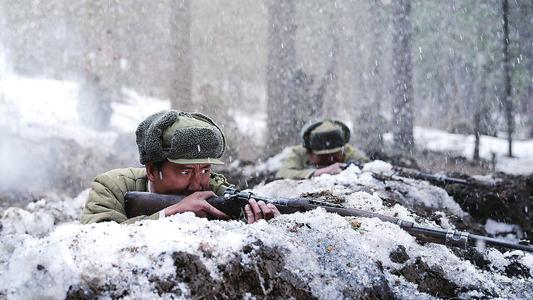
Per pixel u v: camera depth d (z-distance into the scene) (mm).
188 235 3070
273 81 19406
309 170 8117
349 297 3158
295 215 3744
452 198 7805
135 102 23188
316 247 3383
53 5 21594
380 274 3348
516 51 21266
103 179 4336
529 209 8266
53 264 2662
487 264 4180
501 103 22156
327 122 8742
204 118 4293
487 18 21422
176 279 2797
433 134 23844
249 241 3125
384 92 22797
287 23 19594
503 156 20047
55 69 21516
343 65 23406
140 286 2715
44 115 17906
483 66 21562
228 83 26578
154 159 4047
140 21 23609
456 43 22062
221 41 26688
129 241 2924
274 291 3037
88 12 21922
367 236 3559
